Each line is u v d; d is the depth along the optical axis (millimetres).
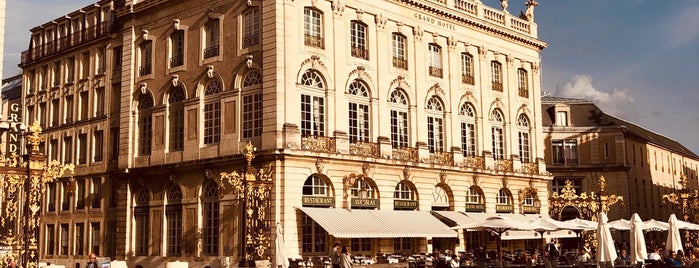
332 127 36781
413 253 40000
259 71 35531
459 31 45469
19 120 52531
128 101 41875
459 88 44812
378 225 35875
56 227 47875
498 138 47844
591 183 62906
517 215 46906
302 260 32750
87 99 47250
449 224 40938
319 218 33906
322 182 36312
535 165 50250
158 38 40875
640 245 31219
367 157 37562
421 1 42344
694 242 51938
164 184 39125
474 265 30938
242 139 35812
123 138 41875
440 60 44031
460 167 43375
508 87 48906
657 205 72312
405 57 41719
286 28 35219
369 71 39219
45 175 24188
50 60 50750
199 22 38656
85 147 46906
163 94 40000
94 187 45719
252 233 32344
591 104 66125
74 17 49188
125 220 40812
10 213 23688
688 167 87438
